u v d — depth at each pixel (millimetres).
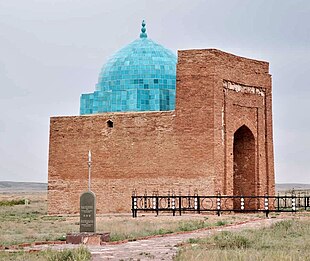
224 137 28266
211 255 12852
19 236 18766
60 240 17406
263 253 13234
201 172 27328
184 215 26016
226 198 27750
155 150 28312
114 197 28953
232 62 28875
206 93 27547
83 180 29594
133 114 28938
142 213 27953
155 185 28172
